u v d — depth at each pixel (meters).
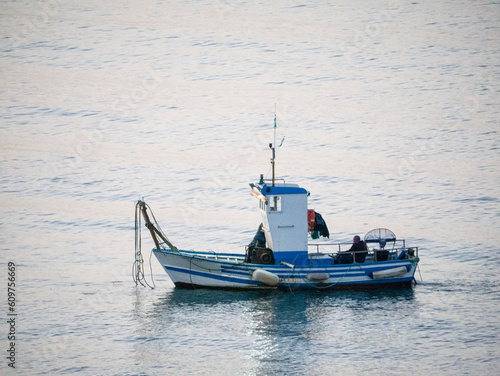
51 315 138.88
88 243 189.62
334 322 131.88
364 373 113.00
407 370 113.81
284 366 115.62
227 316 135.62
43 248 185.38
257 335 126.94
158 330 130.12
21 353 122.62
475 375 112.25
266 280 145.12
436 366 114.94
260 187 150.62
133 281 159.25
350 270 147.12
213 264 148.00
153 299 146.25
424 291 148.00
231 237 192.12
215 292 149.12
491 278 156.88
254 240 152.38
